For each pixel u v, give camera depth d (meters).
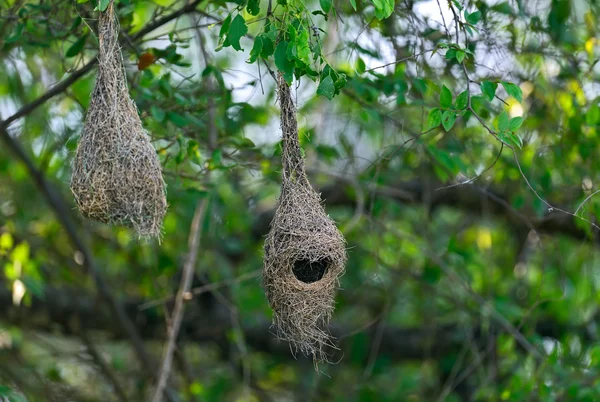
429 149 8.90
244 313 12.51
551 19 9.79
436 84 9.38
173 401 11.10
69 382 12.41
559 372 9.85
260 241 12.80
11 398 7.87
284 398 13.65
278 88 6.87
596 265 12.73
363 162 11.74
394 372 13.40
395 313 13.68
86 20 8.05
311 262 7.06
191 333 12.48
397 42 9.09
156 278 12.09
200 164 8.66
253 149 9.23
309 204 6.98
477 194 11.48
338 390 12.76
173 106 8.73
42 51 9.87
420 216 11.90
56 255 12.32
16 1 8.77
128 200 6.64
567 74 10.06
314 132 11.05
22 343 12.80
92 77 10.48
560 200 10.96
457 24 7.82
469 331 11.64
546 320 12.74
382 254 11.99
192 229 10.06
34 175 10.80
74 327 12.12
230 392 12.68
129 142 6.65
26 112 8.80
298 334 6.89
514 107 9.72
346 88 9.45
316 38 6.35
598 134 9.91
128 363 13.74
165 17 8.38
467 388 12.62
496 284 11.95
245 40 10.48
